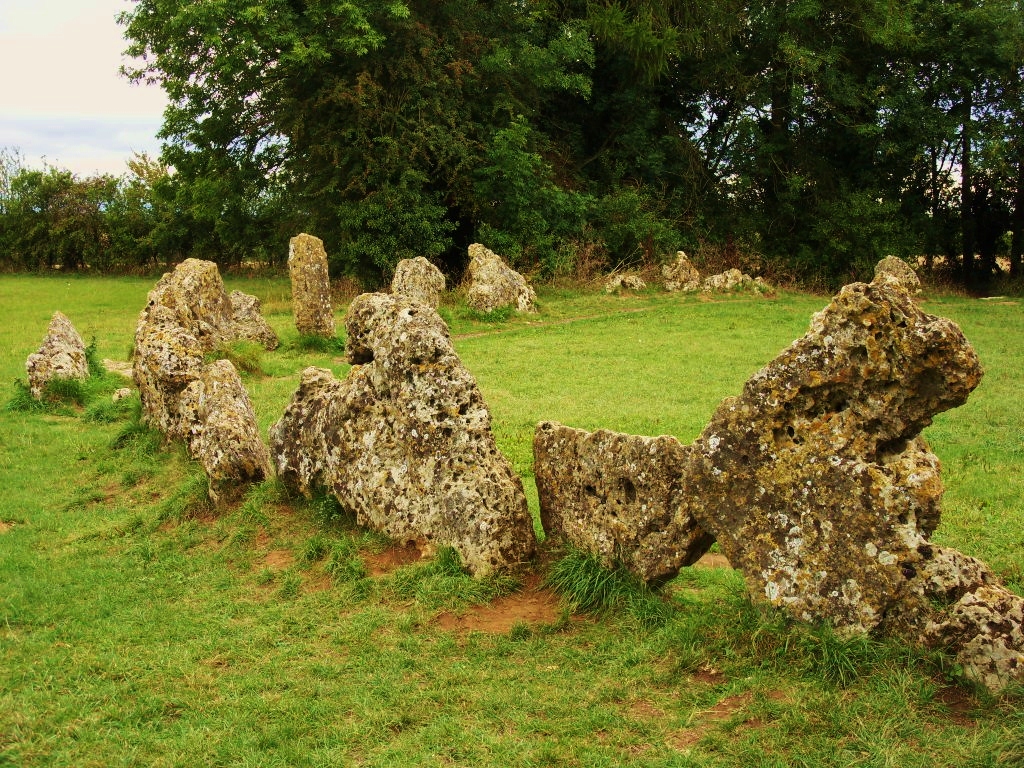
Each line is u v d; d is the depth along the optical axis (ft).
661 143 123.75
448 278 106.73
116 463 37.58
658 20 116.06
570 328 81.00
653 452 21.71
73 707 18.70
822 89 119.75
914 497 18.22
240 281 134.41
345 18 96.02
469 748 16.75
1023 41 112.68
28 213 169.17
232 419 31.58
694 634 19.74
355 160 102.32
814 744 15.99
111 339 73.67
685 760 15.79
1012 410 45.73
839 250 114.62
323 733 17.57
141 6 101.19
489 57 104.94
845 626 18.45
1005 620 16.98
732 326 80.53
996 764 14.90
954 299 105.19
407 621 22.11
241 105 106.93
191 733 17.60
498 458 25.11
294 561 26.27
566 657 20.16
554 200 106.42
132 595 25.02
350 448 26.99
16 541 29.35
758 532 19.70
